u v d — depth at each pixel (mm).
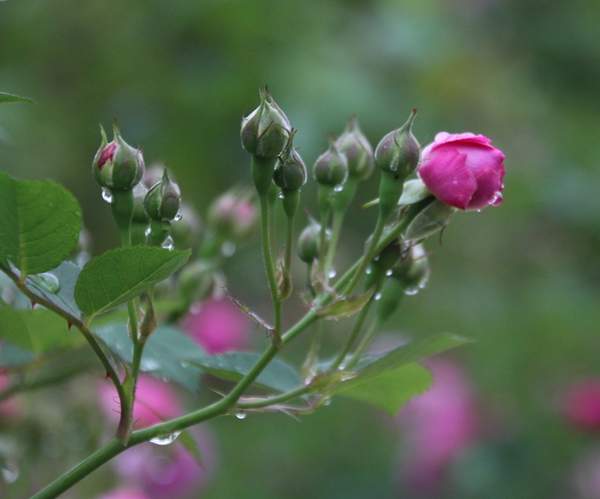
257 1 5219
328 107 5020
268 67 5160
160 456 3529
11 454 2857
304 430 5402
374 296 2242
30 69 5258
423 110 5520
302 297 2164
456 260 6188
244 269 5504
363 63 5391
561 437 5172
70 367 2564
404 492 5152
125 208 2020
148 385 3432
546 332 5750
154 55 5301
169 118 5289
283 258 2086
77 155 5285
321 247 2217
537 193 6109
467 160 2129
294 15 5289
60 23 5289
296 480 5270
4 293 2350
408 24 5613
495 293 5957
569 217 6098
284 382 2246
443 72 5691
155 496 3896
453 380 5246
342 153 2322
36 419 2973
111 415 3154
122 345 2391
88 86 5328
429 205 2168
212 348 4371
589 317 5809
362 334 5602
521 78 6172
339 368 2271
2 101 1820
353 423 5480
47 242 1827
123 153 1992
